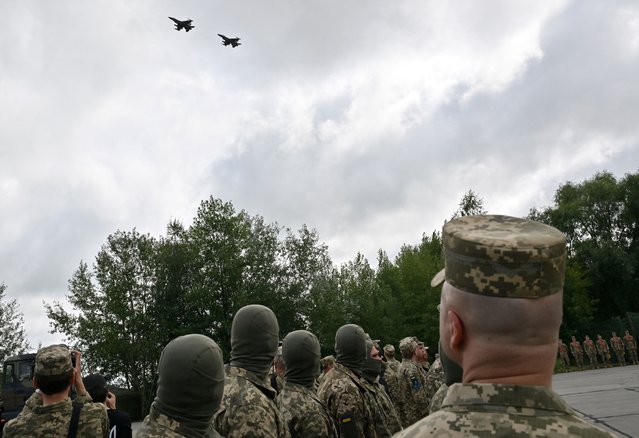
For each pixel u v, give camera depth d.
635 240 56.84
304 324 49.16
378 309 53.84
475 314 1.75
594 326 46.09
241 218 48.88
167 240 46.41
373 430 6.08
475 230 1.85
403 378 10.83
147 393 42.69
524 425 1.68
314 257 49.69
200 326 43.59
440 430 1.75
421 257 58.41
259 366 4.32
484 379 1.75
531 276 1.72
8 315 46.50
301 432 4.98
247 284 47.38
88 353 43.25
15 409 21.47
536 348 1.72
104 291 43.88
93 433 4.22
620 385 21.39
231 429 3.96
